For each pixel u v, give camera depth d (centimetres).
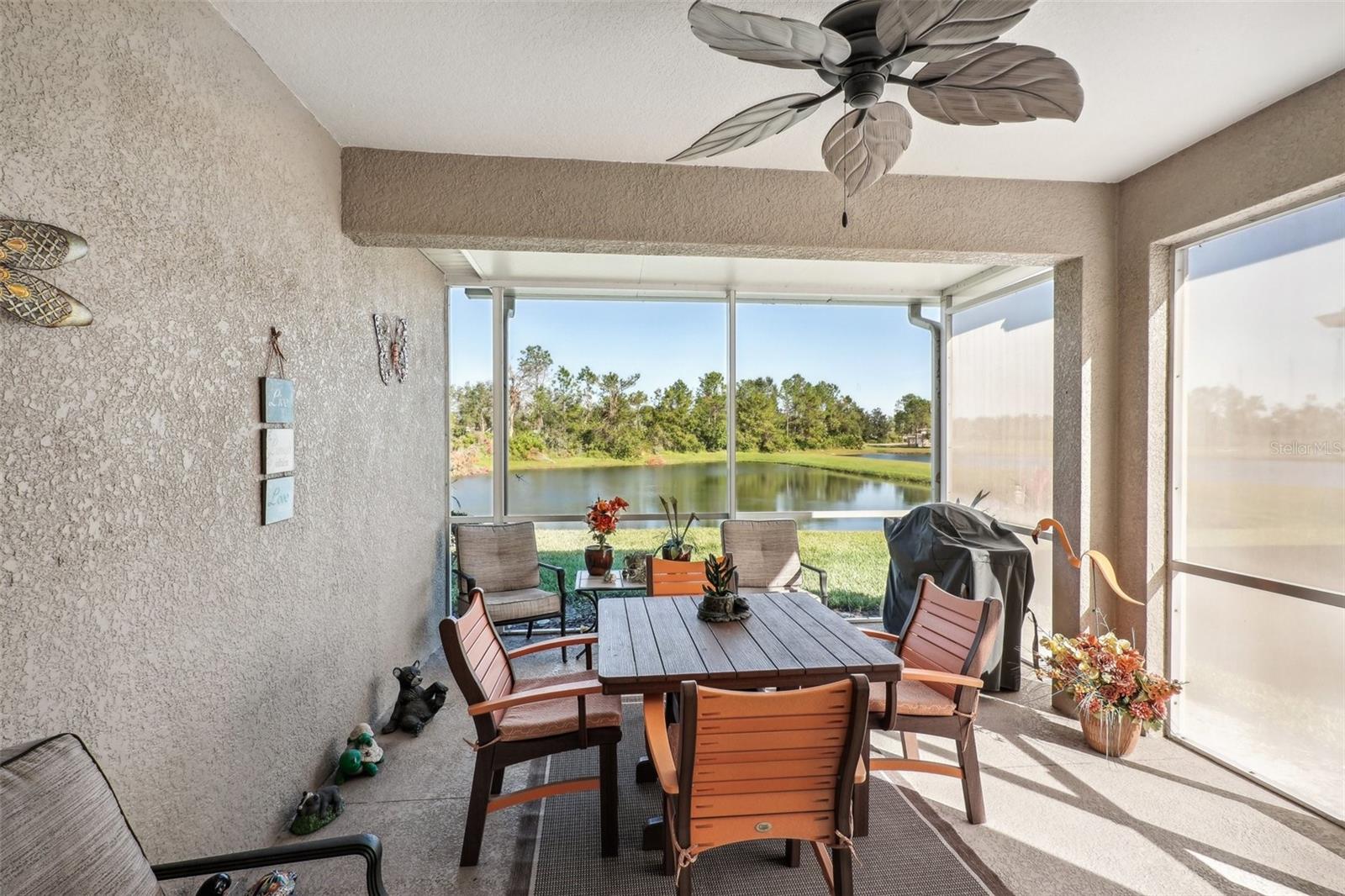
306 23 185
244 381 193
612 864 202
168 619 159
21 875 93
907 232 294
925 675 213
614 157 276
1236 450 259
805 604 277
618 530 481
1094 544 306
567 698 231
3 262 114
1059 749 281
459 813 231
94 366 136
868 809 226
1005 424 429
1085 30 187
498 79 215
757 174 287
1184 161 267
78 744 113
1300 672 235
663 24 186
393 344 335
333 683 257
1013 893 189
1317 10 177
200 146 172
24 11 120
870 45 152
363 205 267
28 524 120
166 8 158
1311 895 188
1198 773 259
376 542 309
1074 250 303
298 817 217
